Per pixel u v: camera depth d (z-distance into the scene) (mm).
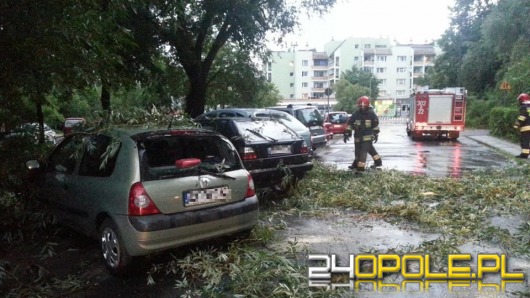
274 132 7078
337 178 8930
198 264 4168
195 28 13297
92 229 4512
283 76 97125
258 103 25641
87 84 5113
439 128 19250
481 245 4801
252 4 12641
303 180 8359
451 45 38406
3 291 3844
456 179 8664
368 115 9555
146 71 13359
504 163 11664
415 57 88562
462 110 19000
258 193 7582
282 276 3918
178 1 9680
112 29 6320
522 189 7395
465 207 6406
